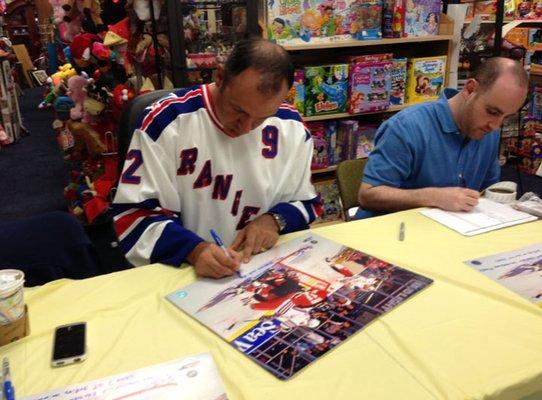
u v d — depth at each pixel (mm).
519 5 3879
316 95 2863
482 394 763
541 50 3807
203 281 1115
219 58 2385
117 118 2939
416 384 784
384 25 2979
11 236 1653
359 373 810
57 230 1703
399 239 1310
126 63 2766
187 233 1219
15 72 8758
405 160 1733
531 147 3988
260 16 2617
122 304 1029
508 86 1499
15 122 5867
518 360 837
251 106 1125
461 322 939
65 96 3432
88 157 3277
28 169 4762
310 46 2727
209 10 2410
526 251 1233
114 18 2760
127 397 769
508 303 1001
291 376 805
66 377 820
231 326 941
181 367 832
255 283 1090
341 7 2795
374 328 923
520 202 1555
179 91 1412
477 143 1778
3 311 891
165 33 2488
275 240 1288
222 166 1352
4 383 791
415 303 1001
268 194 1439
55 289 1088
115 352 880
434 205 1537
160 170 1297
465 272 1128
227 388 786
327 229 1381
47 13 8156
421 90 3172
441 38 3074
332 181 3148
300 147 1461
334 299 1018
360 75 2896
